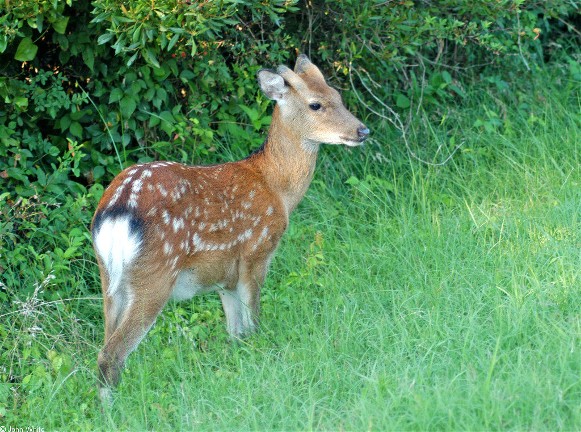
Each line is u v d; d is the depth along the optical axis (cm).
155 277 805
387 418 684
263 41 1138
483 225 1055
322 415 716
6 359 865
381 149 1231
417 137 1269
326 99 923
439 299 897
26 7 941
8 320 897
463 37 1193
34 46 983
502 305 844
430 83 1302
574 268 916
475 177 1181
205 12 935
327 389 771
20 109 1002
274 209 905
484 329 825
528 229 1027
